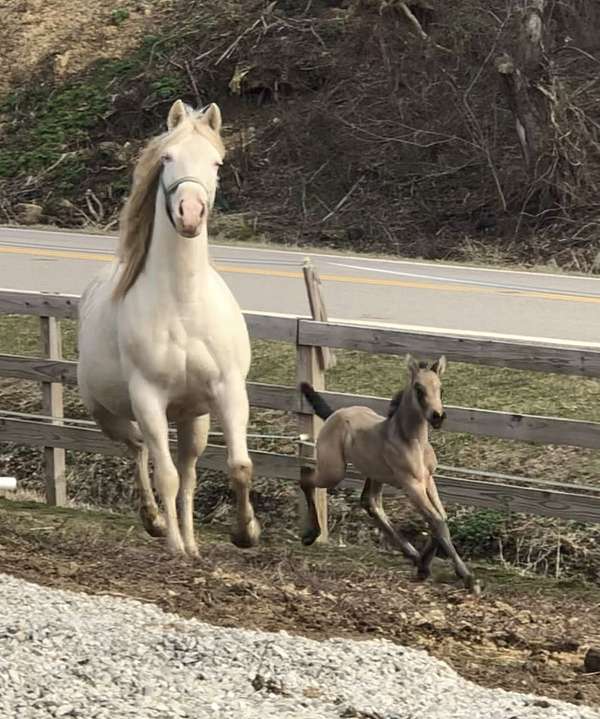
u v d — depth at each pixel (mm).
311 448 9203
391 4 23594
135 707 4520
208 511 10094
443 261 19062
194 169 7039
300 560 8367
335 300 14625
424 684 5055
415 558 8055
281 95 24328
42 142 25000
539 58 20625
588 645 6305
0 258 17969
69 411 11266
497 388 10422
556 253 19625
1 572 6648
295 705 4664
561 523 8961
